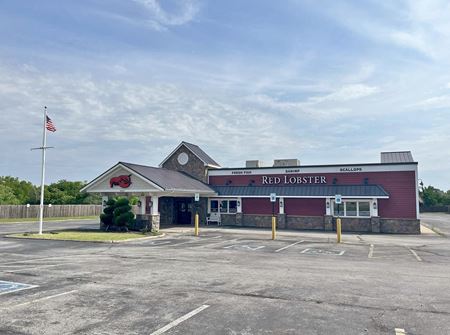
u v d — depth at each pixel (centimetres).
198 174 3528
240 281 1000
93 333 596
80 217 4938
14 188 6000
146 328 621
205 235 2452
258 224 3198
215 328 623
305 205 3088
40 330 610
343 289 911
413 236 2536
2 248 1742
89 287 923
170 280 1009
